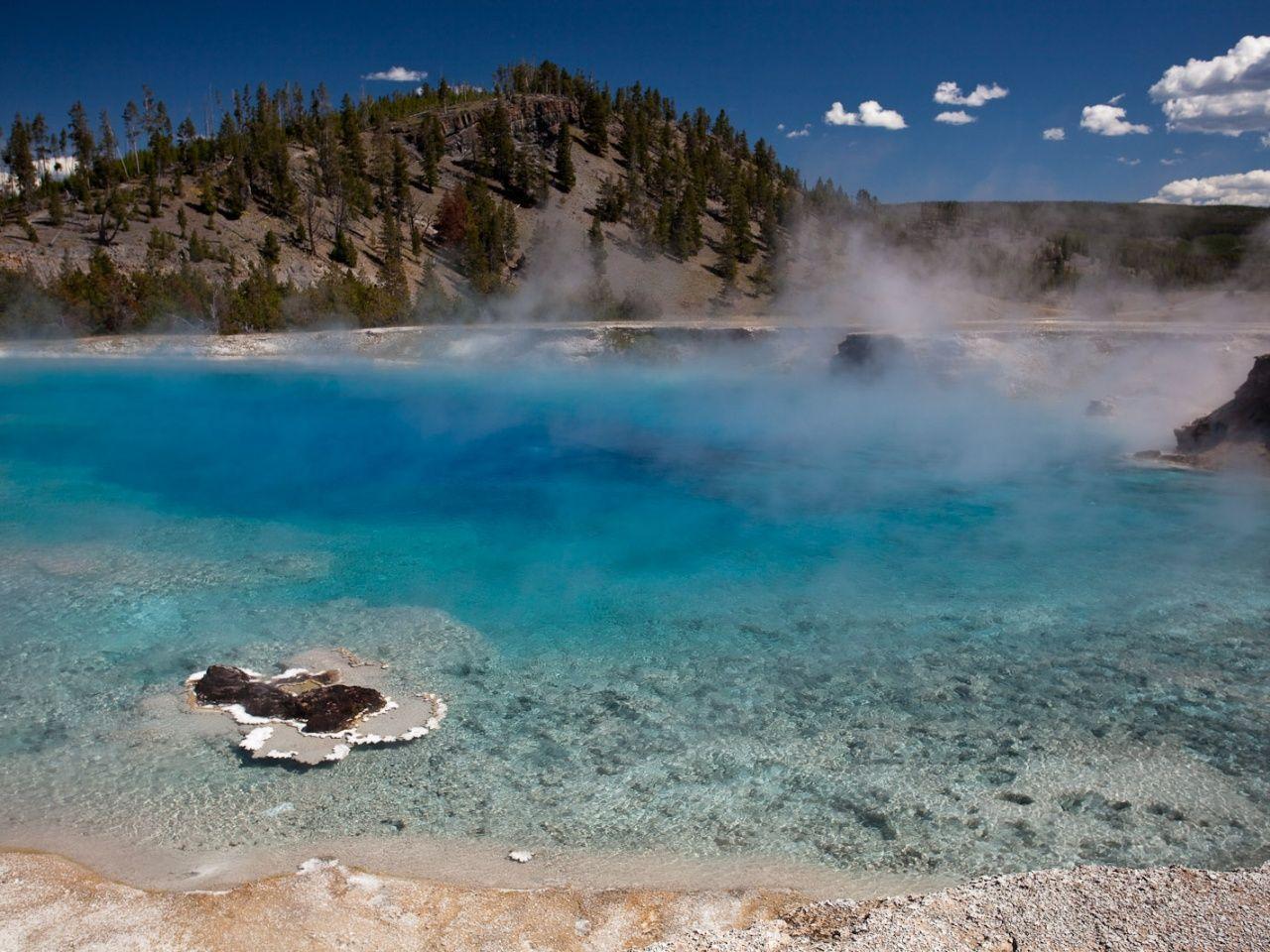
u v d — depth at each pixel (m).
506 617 15.05
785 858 8.91
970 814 9.66
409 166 125.19
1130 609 15.59
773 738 11.24
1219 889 7.79
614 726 11.48
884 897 8.02
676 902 8.16
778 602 15.91
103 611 15.01
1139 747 11.04
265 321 65.94
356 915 7.84
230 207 94.88
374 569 17.42
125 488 24.28
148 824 9.27
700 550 19.02
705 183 135.25
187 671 12.78
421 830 9.26
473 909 7.98
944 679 12.88
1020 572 17.58
